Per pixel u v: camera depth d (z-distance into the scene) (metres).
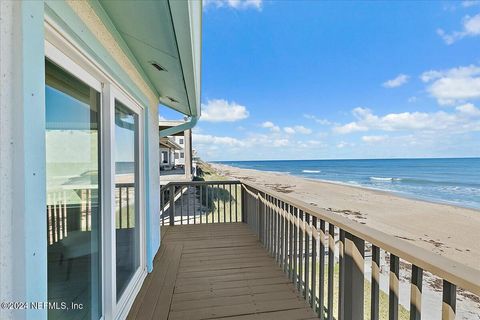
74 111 1.43
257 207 4.14
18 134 0.79
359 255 1.52
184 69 2.27
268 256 3.29
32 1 0.84
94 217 1.64
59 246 1.33
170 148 14.57
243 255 3.32
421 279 1.08
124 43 1.95
